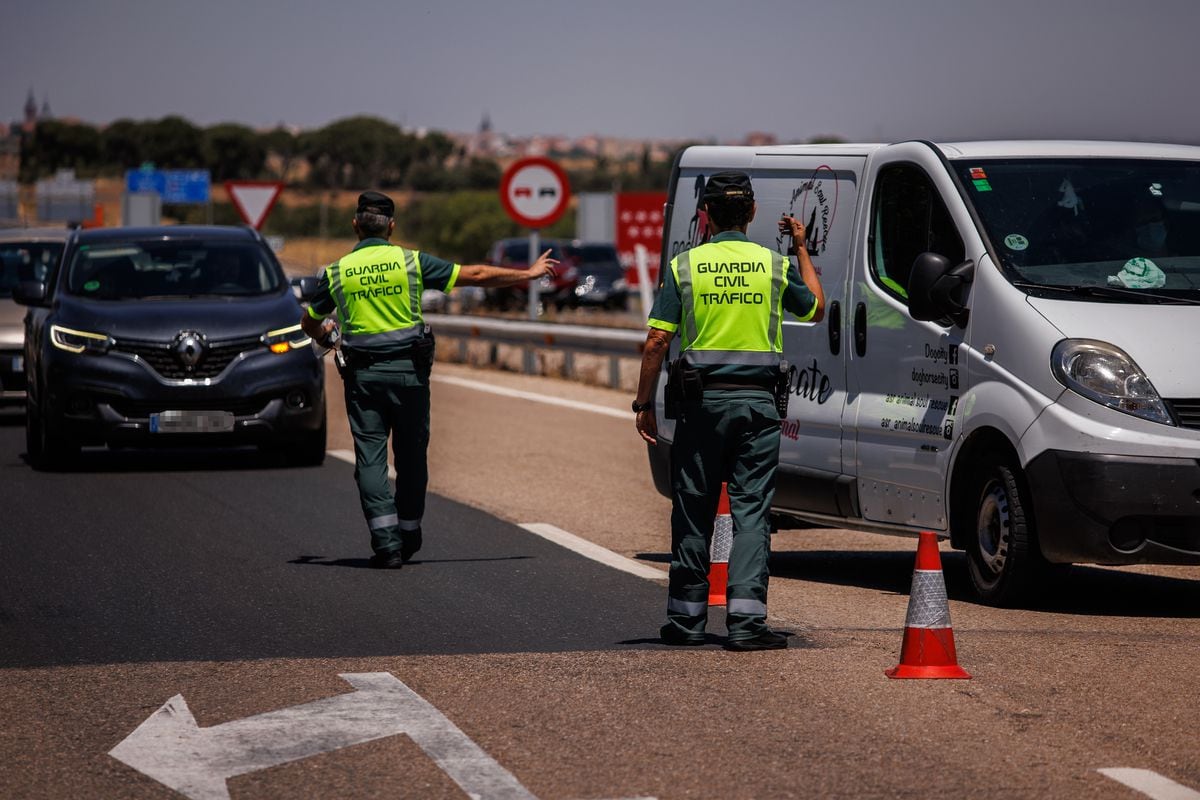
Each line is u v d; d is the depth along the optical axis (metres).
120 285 32.97
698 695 14.74
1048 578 18.69
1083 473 17.73
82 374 30.67
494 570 21.67
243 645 17.08
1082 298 18.59
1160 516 17.66
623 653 16.52
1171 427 17.67
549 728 13.73
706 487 16.72
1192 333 18.20
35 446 32.66
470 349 59.41
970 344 19.05
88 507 27.14
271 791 12.17
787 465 21.83
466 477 31.16
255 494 28.64
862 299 20.69
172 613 18.77
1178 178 20.09
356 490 29.16
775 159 22.36
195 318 31.25
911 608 15.48
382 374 21.91
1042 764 12.55
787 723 13.79
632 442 36.56
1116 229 19.41
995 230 19.28
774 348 16.66
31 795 12.14
